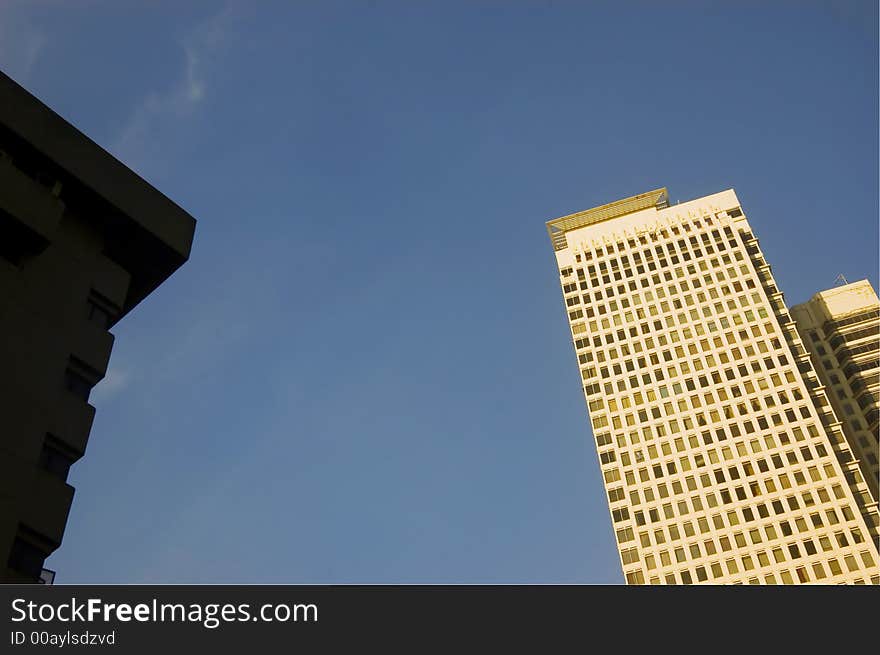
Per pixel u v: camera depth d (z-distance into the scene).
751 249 163.50
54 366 50.03
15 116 56.50
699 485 133.12
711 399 141.88
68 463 48.59
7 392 46.59
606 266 168.75
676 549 127.88
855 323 161.50
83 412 50.28
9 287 50.16
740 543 125.31
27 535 44.31
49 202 53.78
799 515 124.94
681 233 168.38
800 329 165.25
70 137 59.53
